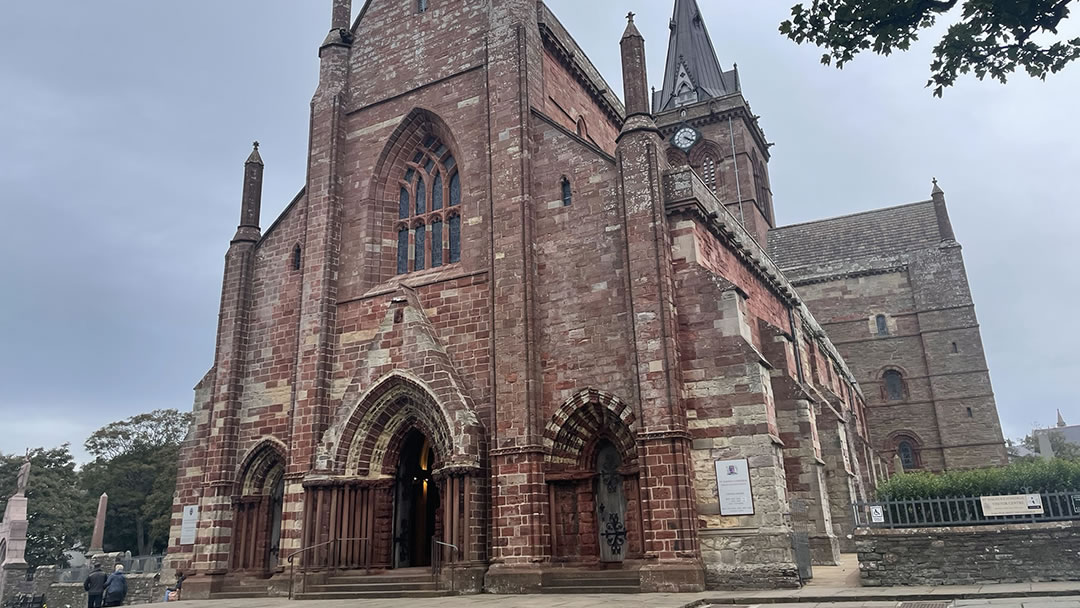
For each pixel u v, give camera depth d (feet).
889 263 203.00
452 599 75.87
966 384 188.34
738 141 230.07
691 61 257.14
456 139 106.11
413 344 95.30
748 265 109.09
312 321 107.86
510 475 85.66
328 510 93.25
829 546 96.68
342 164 116.37
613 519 86.74
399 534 97.81
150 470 298.76
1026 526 66.03
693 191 88.07
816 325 154.30
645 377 81.56
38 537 265.75
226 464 109.70
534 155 98.53
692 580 73.77
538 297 93.15
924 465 187.93
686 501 76.84
